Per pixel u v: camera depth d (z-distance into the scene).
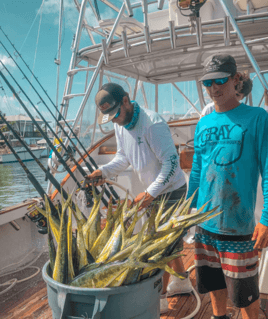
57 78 3.50
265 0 2.92
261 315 1.72
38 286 2.22
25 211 2.43
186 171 3.03
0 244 2.30
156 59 3.24
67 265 0.88
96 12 3.71
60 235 0.87
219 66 1.28
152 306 0.91
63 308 0.83
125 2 2.55
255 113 1.29
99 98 1.55
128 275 0.84
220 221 1.34
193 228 2.99
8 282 2.20
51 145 1.49
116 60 2.96
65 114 3.29
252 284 1.34
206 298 1.99
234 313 1.81
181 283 2.01
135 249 0.82
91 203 1.69
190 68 4.03
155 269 0.93
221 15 3.42
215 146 1.35
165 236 0.92
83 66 3.46
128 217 1.03
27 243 2.57
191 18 2.32
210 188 1.37
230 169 1.30
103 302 0.79
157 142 1.63
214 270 1.44
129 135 1.73
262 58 3.59
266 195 1.23
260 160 1.28
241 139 1.29
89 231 1.02
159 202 1.72
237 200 1.30
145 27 2.45
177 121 4.92
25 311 1.91
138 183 3.15
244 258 1.32
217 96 1.33
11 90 1.38
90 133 3.64
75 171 3.39
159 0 2.36
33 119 1.45
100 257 0.92
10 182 28.36
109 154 3.97
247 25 2.36
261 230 1.20
